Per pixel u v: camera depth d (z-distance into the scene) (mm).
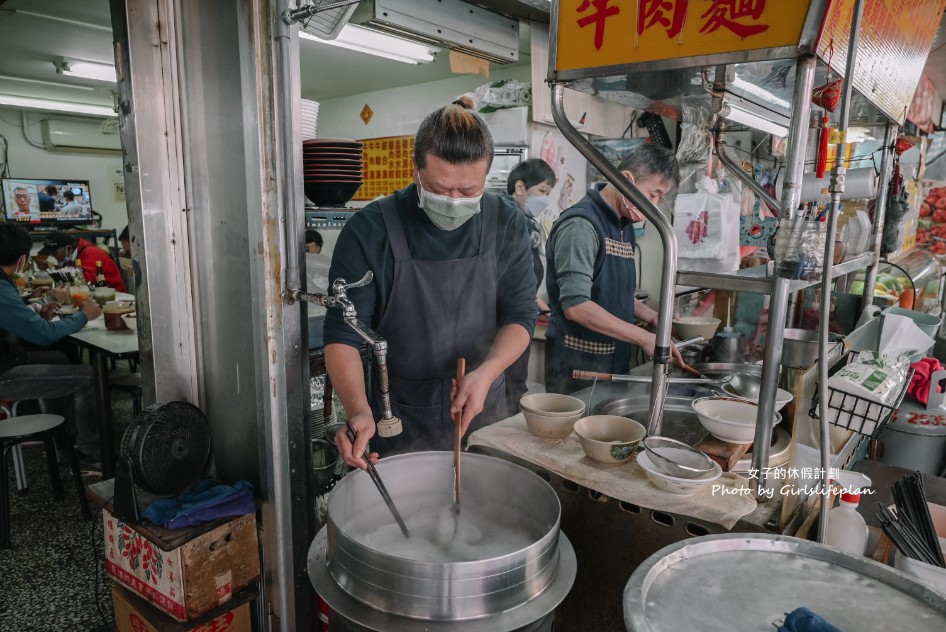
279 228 1511
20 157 7891
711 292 2307
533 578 1006
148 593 1648
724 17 1056
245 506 1607
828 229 1143
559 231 2291
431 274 1627
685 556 984
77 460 3105
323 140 2307
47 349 4133
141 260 1669
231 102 1510
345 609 991
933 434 2535
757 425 1233
